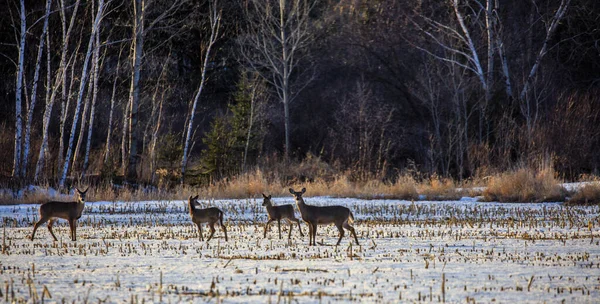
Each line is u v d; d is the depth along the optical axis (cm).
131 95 10019
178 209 7119
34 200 7594
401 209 6819
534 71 12131
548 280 2920
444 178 10631
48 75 9300
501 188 8119
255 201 7794
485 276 3020
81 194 4556
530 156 9856
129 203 7688
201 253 3847
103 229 5319
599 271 3147
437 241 4353
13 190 7825
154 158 10419
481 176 10075
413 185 8688
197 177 10944
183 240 4534
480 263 3403
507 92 12044
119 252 3903
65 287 2773
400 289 2727
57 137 12019
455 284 2831
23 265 3384
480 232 4900
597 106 11562
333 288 2747
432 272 3130
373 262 3456
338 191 8756
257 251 3944
